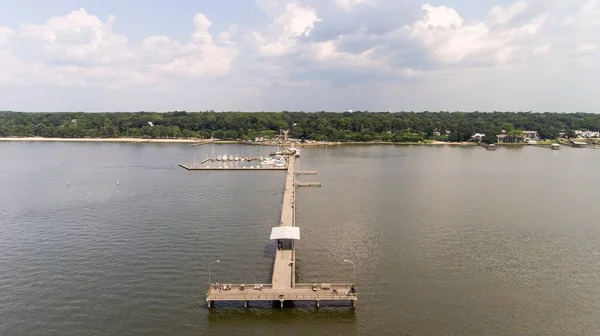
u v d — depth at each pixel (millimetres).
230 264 111438
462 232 138250
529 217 156125
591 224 147875
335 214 160000
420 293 96438
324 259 115188
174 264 111375
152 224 145500
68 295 94875
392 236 134125
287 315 87375
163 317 86438
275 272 100938
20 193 193625
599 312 89062
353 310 89125
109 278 103125
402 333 81500
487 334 81188
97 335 80375
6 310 88625
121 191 199625
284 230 119688
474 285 100438
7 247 123125
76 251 120250
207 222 147875
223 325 84000
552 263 113188
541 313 88500
